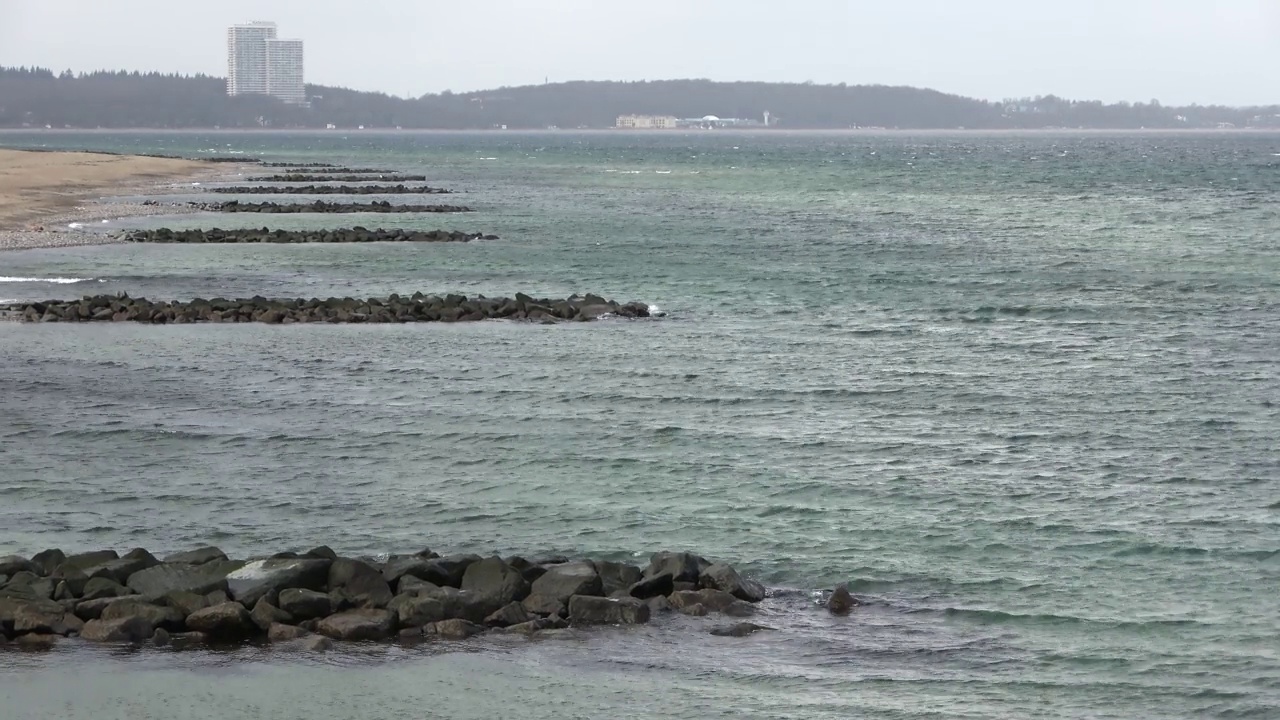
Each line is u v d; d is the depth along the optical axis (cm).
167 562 3447
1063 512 4300
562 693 2859
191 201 19238
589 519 4206
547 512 4278
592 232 15062
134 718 2711
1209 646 3172
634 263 11988
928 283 10694
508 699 2827
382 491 4522
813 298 9800
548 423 5562
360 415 5700
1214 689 2922
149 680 2892
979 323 8675
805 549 3909
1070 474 4816
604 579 3509
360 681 2905
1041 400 6175
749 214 18225
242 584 3269
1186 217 17900
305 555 3447
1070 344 7850
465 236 14012
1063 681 2966
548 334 8000
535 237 14362
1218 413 5912
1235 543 3975
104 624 3106
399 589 3353
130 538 3975
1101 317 8969
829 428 5541
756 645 3167
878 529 4106
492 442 5212
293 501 4394
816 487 4591
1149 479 4747
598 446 5169
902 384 6531
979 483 4669
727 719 2747
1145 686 2938
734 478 4700
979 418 5775
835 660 3081
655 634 3222
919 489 4575
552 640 3166
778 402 6075
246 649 3069
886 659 3095
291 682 2894
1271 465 4969
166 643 3095
